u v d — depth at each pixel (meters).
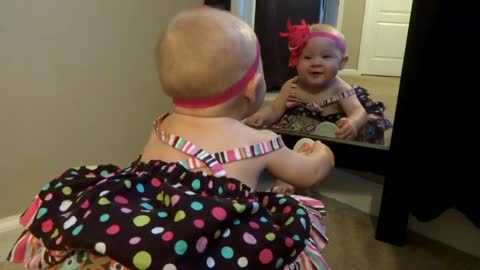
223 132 0.67
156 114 1.46
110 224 0.54
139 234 0.53
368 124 1.23
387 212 1.14
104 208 0.56
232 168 0.66
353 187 1.33
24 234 0.65
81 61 1.25
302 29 1.32
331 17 1.29
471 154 0.96
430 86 0.99
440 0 0.93
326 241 0.71
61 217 0.60
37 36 1.16
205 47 0.64
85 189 0.64
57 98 1.23
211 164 0.65
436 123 1.00
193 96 0.67
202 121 0.68
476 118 0.93
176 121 0.70
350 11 1.23
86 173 0.70
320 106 1.33
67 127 1.27
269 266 0.56
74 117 1.28
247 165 0.67
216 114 0.68
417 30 0.98
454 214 1.12
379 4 1.16
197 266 0.53
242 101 0.69
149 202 0.60
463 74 0.93
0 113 1.15
